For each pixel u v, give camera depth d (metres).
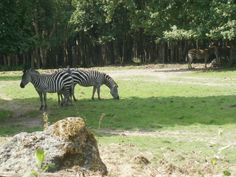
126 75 40.34
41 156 3.72
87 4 55.59
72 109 22.81
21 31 21.66
